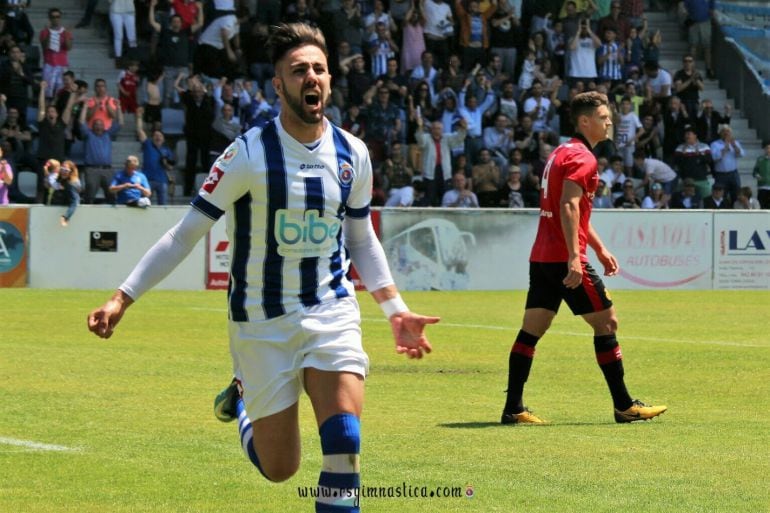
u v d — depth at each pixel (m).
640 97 88.12
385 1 88.62
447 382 33.03
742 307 60.19
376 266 15.79
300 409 27.62
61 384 31.33
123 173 67.06
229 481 20.22
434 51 86.31
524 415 26.28
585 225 26.05
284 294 14.99
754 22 98.25
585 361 38.06
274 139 15.04
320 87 14.87
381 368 35.97
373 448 23.03
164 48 80.69
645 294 68.62
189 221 15.06
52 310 52.16
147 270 14.91
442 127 78.81
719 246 73.06
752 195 91.38
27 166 74.56
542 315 26.25
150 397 29.36
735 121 97.50
